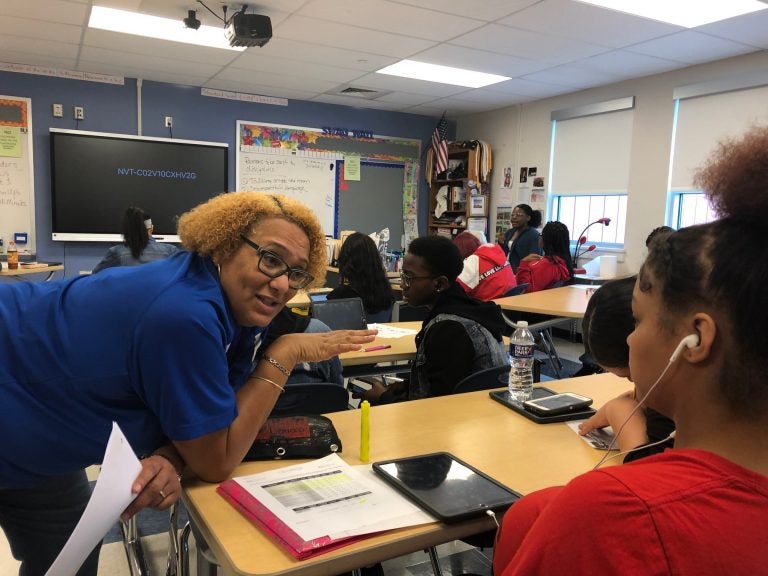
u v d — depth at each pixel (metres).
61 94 5.85
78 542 0.84
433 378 1.84
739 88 4.80
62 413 1.03
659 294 0.56
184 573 1.36
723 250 0.51
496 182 7.43
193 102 6.46
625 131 5.84
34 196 5.86
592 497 0.50
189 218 1.16
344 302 2.94
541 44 4.59
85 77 5.92
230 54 5.12
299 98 6.95
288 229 1.13
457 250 2.11
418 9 3.89
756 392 0.49
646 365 0.58
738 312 0.49
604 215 6.18
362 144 7.50
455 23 4.16
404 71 5.63
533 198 6.89
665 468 0.51
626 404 1.34
